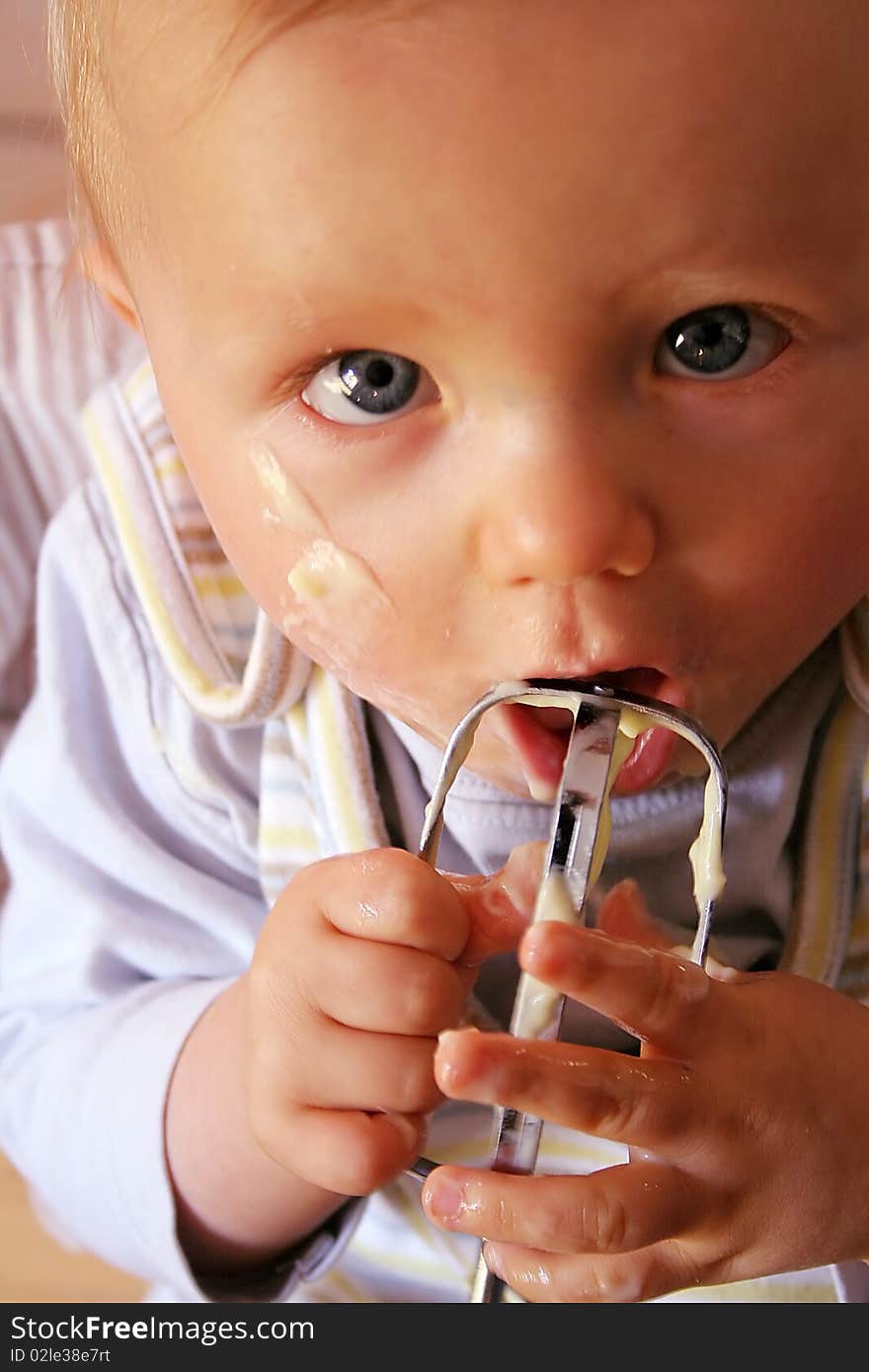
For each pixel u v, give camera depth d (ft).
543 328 1.44
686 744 1.73
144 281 1.73
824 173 1.45
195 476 1.79
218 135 1.51
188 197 1.57
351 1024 1.79
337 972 1.76
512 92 1.38
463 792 2.25
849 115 1.46
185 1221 2.36
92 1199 2.48
